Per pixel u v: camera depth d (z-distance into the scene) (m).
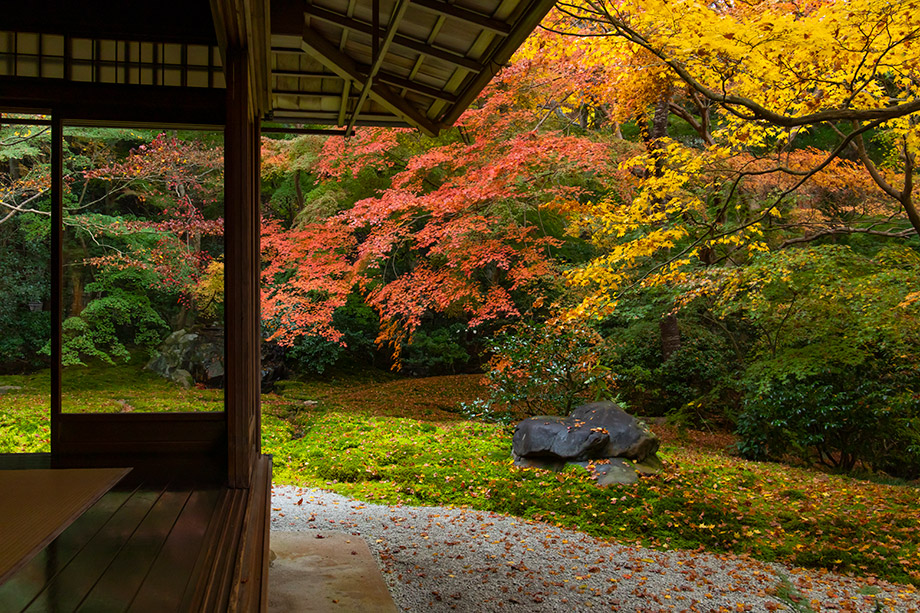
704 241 7.55
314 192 10.68
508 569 4.31
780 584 4.29
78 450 3.85
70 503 2.64
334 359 13.99
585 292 10.03
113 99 3.91
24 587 1.75
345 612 3.37
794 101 6.89
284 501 5.73
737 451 8.91
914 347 8.02
